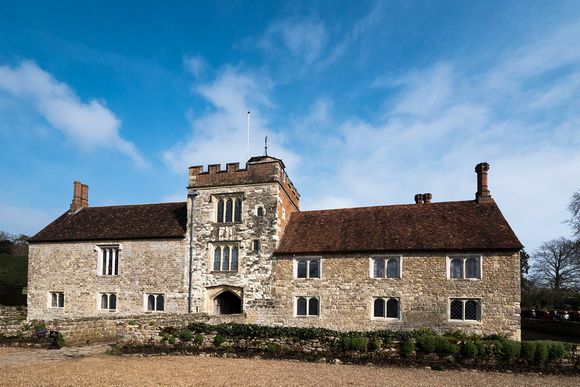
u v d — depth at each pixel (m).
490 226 20.11
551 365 13.84
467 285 18.81
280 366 13.68
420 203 24.77
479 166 23.08
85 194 30.98
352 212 24.66
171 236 23.81
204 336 16.39
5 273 45.53
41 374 12.02
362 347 14.81
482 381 12.31
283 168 24.33
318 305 20.88
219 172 23.89
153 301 23.86
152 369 12.89
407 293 19.59
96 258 25.16
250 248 22.48
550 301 43.25
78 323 17.86
